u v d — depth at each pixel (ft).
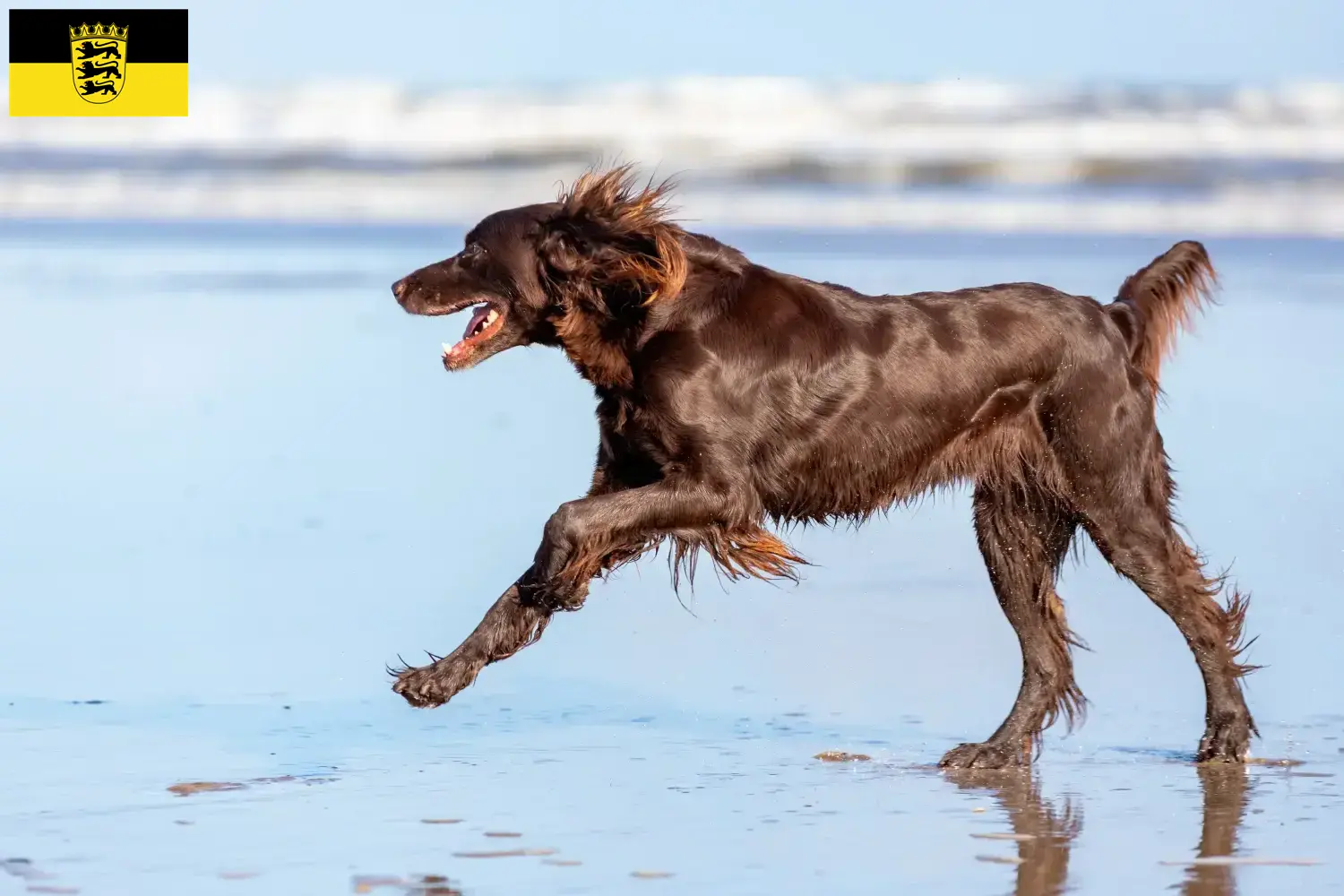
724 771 28.73
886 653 37.29
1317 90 198.49
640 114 197.88
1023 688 31.96
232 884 22.20
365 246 120.06
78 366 72.13
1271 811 26.48
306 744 29.96
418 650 36.35
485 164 179.52
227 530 46.85
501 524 47.83
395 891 22.03
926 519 51.88
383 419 63.10
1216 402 64.59
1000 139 184.24
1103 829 25.35
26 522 47.42
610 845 24.23
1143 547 32.50
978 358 32.24
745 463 31.12
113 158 180.86
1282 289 94.79
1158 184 160.35
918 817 26.08
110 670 34.30
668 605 41.60
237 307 88.79
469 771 28.48
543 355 79.51
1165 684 35.27
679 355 30.91
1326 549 44.88
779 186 162.50
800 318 31.63
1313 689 34.17
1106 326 33.01
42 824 24.85
